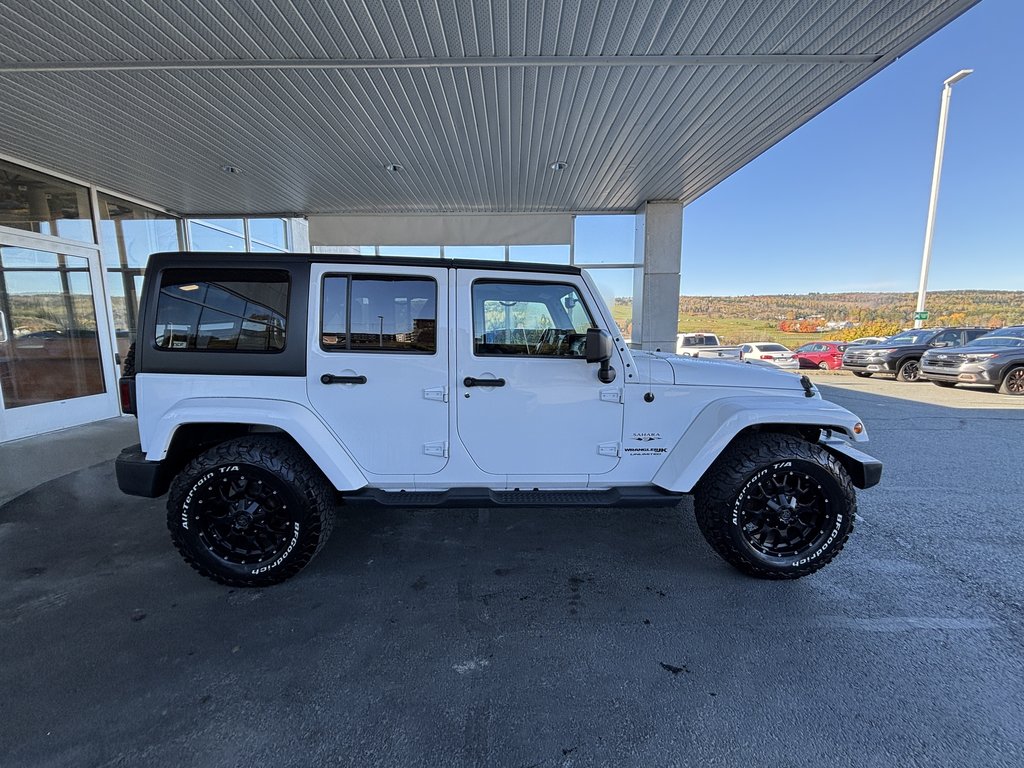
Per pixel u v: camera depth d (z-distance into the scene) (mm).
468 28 3350
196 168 5977
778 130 5180
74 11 3045
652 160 6047
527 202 8031
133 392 2631
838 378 14258
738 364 2963
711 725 1713
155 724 1704
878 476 2740
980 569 2795
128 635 2191
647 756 1593
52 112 4445
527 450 2701
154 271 2545
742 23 3371
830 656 2064
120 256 7023
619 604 2455
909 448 5504
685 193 7574
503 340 2684
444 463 2688
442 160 5945
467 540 3182
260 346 2572
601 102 4512
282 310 2568
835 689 1877
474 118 4812
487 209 8461
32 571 2756
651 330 8328
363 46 3537
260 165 5930
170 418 2475
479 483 2730
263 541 2609
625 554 2996
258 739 1649
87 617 2324
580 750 1615
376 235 8898
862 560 2898
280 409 2543
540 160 6004
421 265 2607
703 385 2760
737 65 3902
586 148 5629
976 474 4543
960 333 12992
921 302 16578
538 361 2650
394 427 2635
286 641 2160
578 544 3131
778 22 3365
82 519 3445
